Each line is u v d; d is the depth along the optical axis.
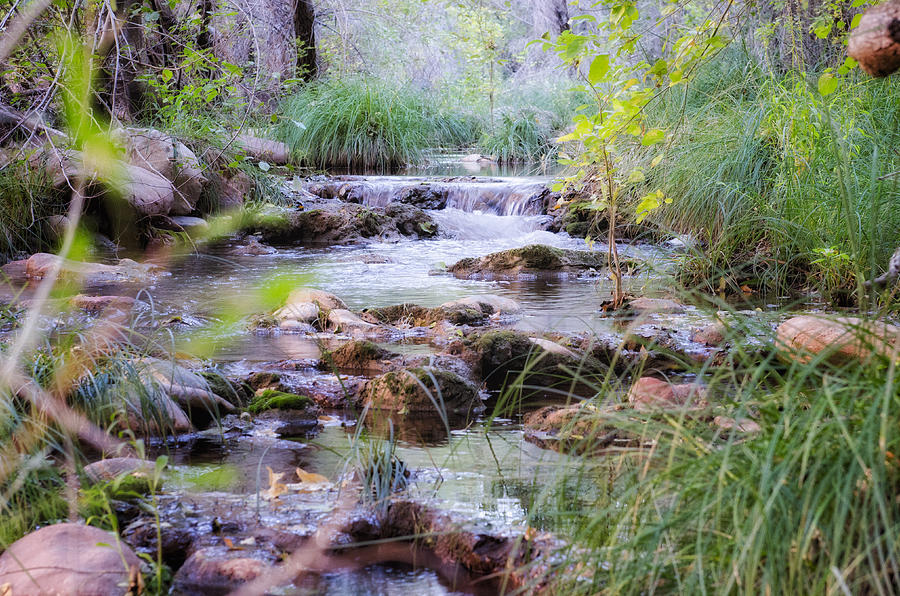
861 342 2.70
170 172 11.59
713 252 8.29
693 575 2.23
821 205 7.73
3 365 3.81
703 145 9.91
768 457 2.24
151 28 10.33
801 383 2.52
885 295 4.15
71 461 3.46
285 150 16.75
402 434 4.18
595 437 3.81
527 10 31.42
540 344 5.29
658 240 10.35
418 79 26.88
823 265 7.32
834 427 2.36
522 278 9.10
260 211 12.22
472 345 5.39
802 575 2.14
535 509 2.90
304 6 19.05
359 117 18.80
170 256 10.44
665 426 2.89
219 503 3.29
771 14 11.47
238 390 4.78
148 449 3.92
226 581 2.76
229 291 8.13
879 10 2.74
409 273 9.48
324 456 3.86
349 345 5.46
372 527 3.11
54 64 7.35
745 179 9.38
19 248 9.85
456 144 21.77
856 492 2.22
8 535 2.93
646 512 2.59
